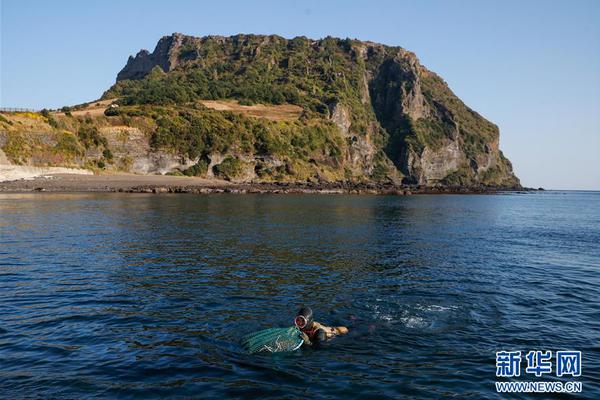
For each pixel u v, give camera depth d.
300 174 115.56
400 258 19.52
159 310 11.48
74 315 11.02
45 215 34.16
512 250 22.53
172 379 7.73
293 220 35.00
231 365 8.34
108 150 89.75
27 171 74.69
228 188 82.44
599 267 18.38
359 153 148.62
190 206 46.84
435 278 15.68
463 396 7.38
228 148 105.19
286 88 156.12
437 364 8.54
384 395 7.35
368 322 10.82
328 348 9.21
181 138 98.56
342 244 23.25
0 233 24.73
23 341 9.33
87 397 7.09
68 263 17.14
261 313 11.35
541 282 15.41
